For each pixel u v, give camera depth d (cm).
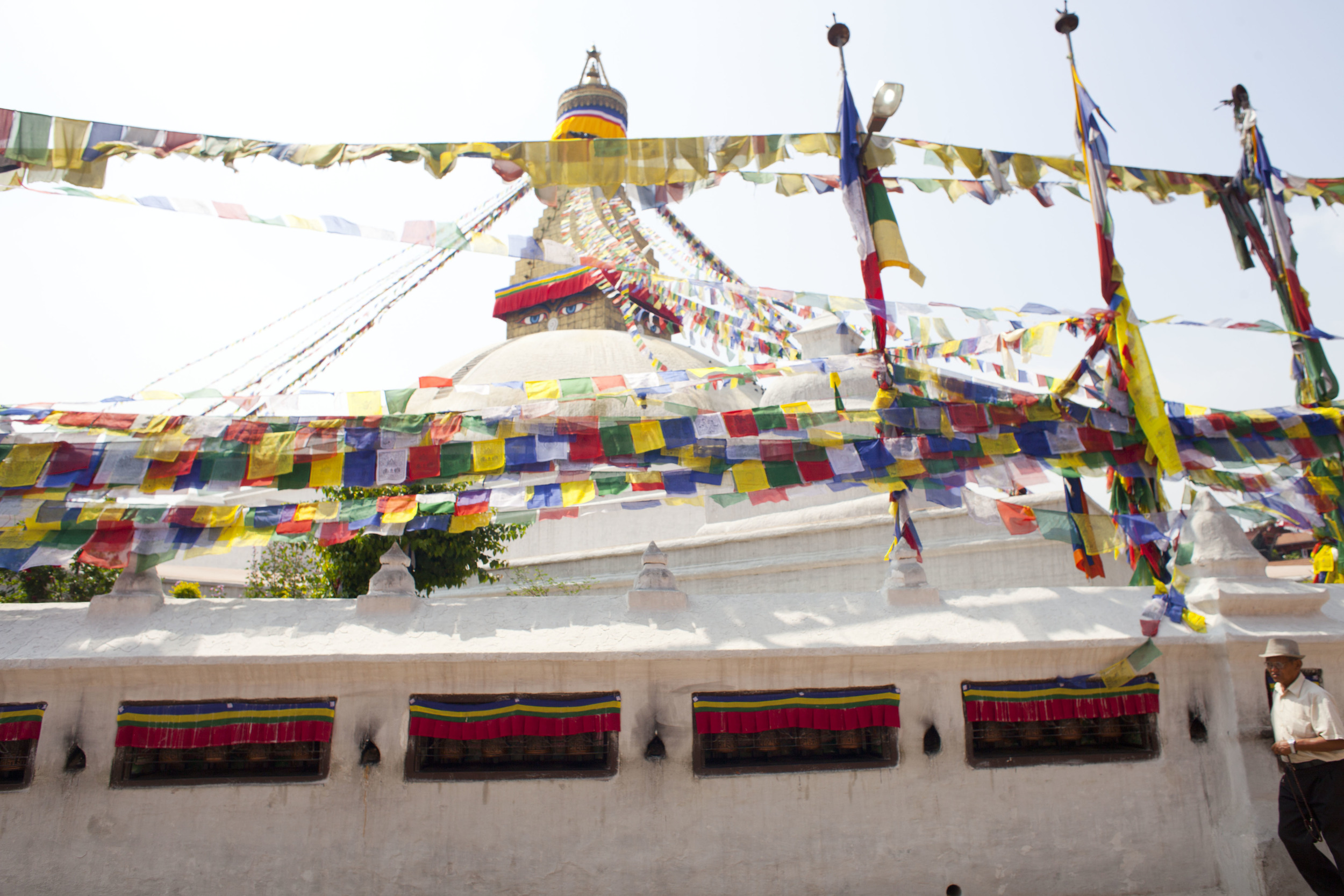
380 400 659
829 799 609
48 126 554
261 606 637
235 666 582
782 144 656
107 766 573
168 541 648
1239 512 837
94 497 648
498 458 657
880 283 693
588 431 671
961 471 707
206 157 582
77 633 597
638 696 609
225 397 642
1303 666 656
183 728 579
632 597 647
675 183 644
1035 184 734
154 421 649
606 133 2941
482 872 575
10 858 556
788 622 640
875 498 1327
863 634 630
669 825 593
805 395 1666
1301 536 2420
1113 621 659
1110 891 620
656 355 2209
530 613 634
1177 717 654
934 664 633
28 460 619
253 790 578
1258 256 829
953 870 609
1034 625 650
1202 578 703
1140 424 714
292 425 659
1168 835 635
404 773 586
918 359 779
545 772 592
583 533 1720
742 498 731
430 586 1153
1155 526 691
